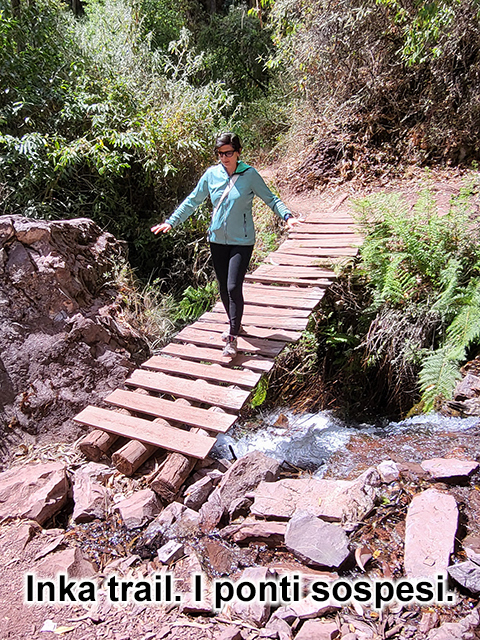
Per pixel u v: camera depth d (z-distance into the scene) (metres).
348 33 8.12
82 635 2.25
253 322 4.54
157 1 11.95
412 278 5.04
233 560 2.68
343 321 5.58
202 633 2.23
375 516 2.86
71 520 3.01
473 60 7.58
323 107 9.16
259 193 3.80
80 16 11.26
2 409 3.71
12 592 2.46
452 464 3.20
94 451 3.42
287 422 4.85
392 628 2.20
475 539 2.64
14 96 6.08
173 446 3.26
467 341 4.18
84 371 4.12
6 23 5.99
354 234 6.20
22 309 4.03
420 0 6.45
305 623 2.24
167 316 5.62
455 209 6.24
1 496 3.07
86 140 6.16
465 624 2.17
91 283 4.77
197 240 6.52
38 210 5.76
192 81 9.67
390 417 5.05
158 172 6.67
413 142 8.09
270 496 2.97
